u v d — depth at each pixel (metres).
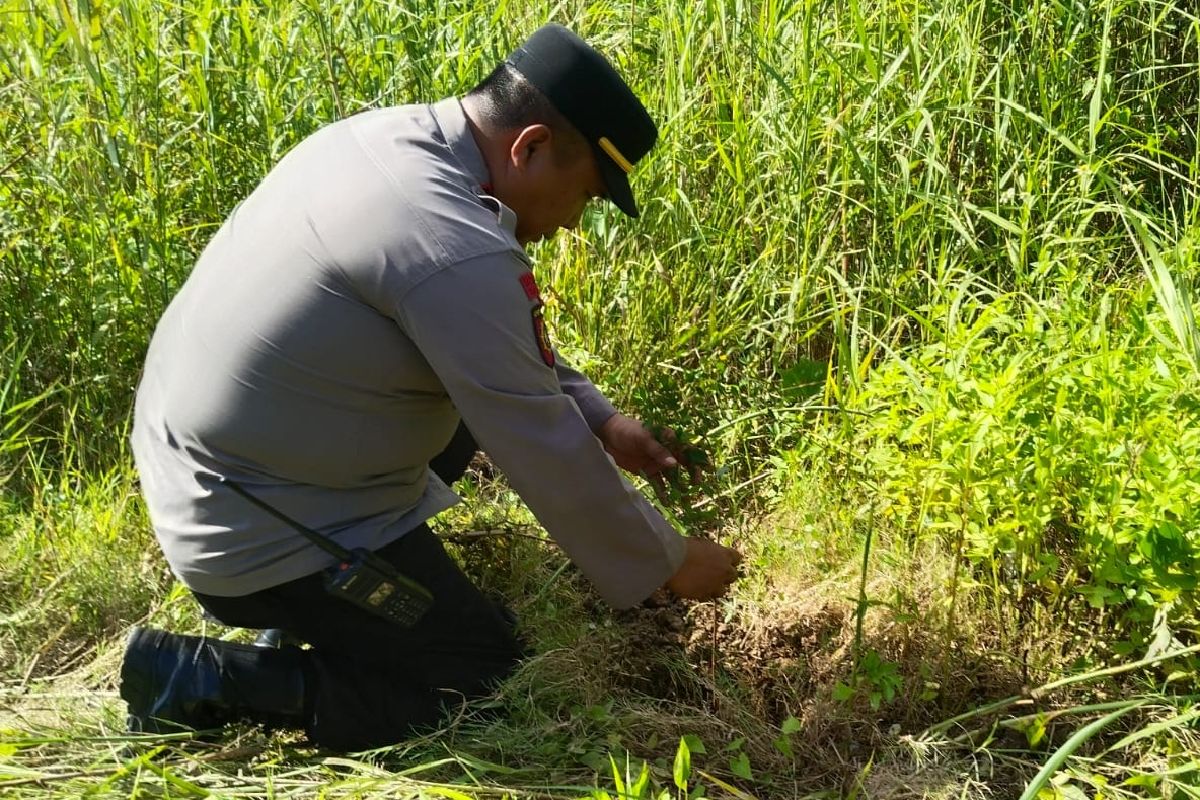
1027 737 2.12
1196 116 3.38
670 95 3.21
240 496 2.10
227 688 2.21
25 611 2.62
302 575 2.14
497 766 2.10
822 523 2.64
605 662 2.42
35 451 3.15
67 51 3.06
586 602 2.64
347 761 2.15
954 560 2.34
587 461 2.06
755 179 3.12
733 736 2.28
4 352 3.12
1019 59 3.29
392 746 2.21
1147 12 3.35
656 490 2.62
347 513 2.14
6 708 2.38
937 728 2.17
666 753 2.23
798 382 2.89
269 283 2.01
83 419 3.19
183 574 2.18
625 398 3.08
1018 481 2.14
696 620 2.58
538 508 2.10
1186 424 2.15
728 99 3.29
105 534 2.76
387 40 3.37
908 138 3.20
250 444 2.06
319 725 2.23
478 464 3.04
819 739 2.29
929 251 3.07
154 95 3.19
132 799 1.96
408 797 2.06
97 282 3.18
